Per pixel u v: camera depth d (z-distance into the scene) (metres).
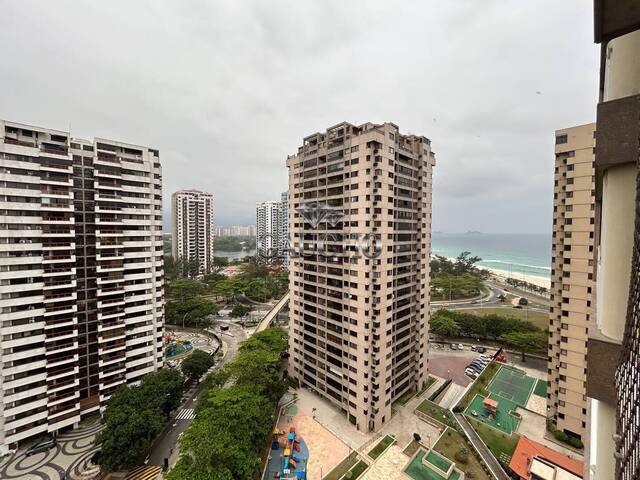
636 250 6.64
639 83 7.82
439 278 134.38
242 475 29.53
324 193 47.28
